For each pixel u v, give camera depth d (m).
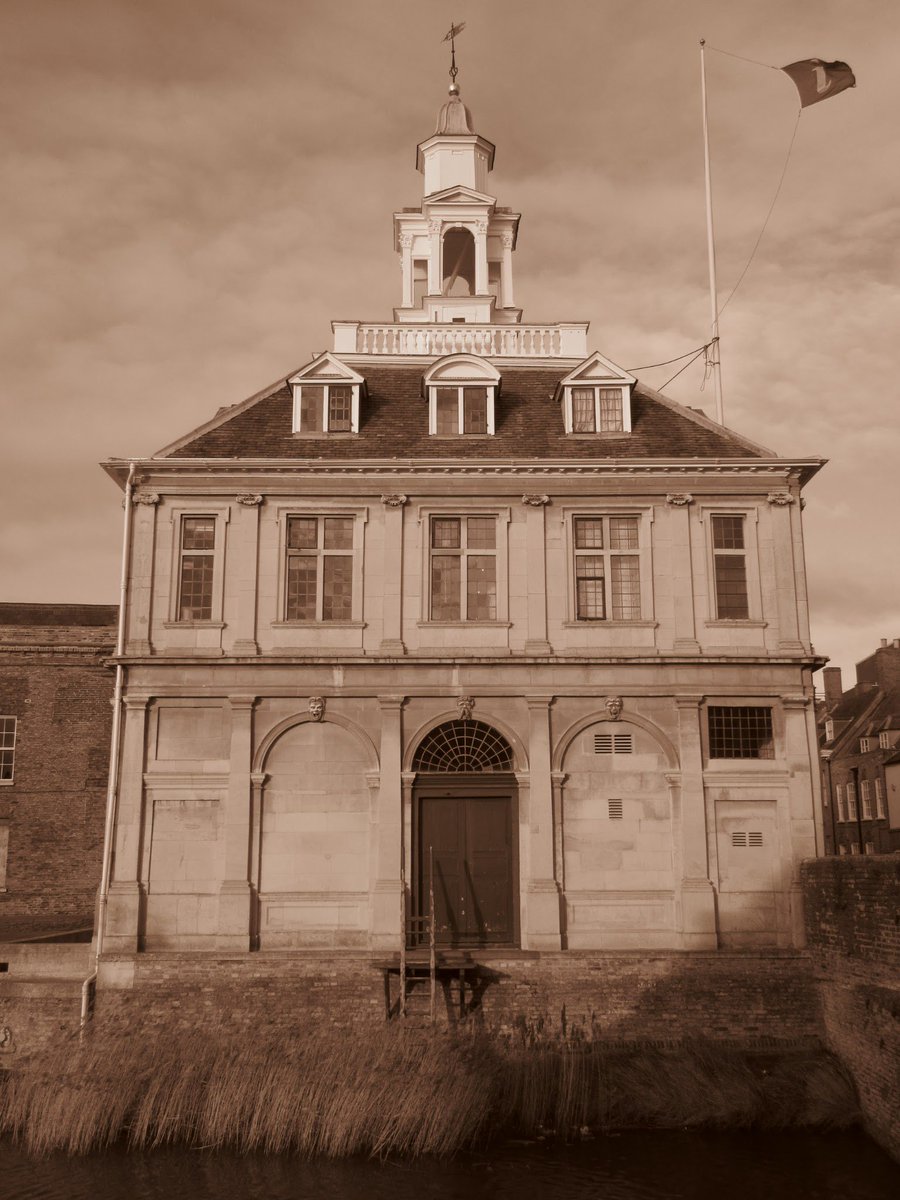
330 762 24.30
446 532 25.67
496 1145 19.20
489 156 34.00
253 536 25.22
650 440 26.72
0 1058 22.42
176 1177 17.75
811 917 23.19
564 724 24.56
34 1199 16.83
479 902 24.16
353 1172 18.02
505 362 28.97
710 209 31.25
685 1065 21.02
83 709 37.06
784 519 25.61
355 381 26.81
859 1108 20.02
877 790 63.91
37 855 36.06
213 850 23.81
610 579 25.45
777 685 24.78
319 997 22.77
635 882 24.02
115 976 22.80
